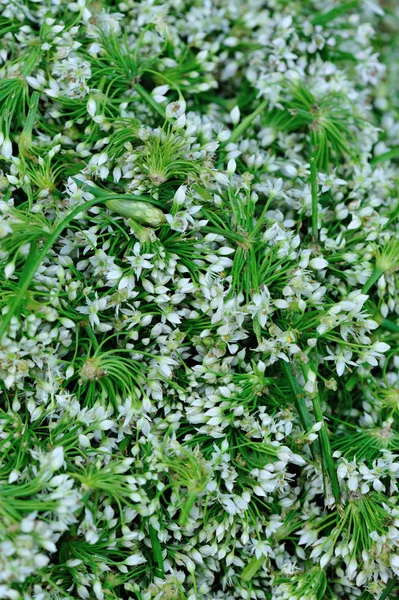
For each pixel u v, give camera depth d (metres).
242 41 0.52
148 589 0.43
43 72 0.46
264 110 0.50
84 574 0.42
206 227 0.44
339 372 0.44
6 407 0.44
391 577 0.44
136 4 0.49
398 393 0.46
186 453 0.42
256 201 0.47
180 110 0.45
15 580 0.39
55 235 0.42
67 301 0.44
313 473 0.45
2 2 0.47
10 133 0.46
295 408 0.45
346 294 0.46
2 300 0.42
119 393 0.44
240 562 0.44
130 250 0.44
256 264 0.44
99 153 0.45
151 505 0.42
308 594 0.43
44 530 0.39
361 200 0.49
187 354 0.45
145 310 0.44
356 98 0.52
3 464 0.42
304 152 0.50
